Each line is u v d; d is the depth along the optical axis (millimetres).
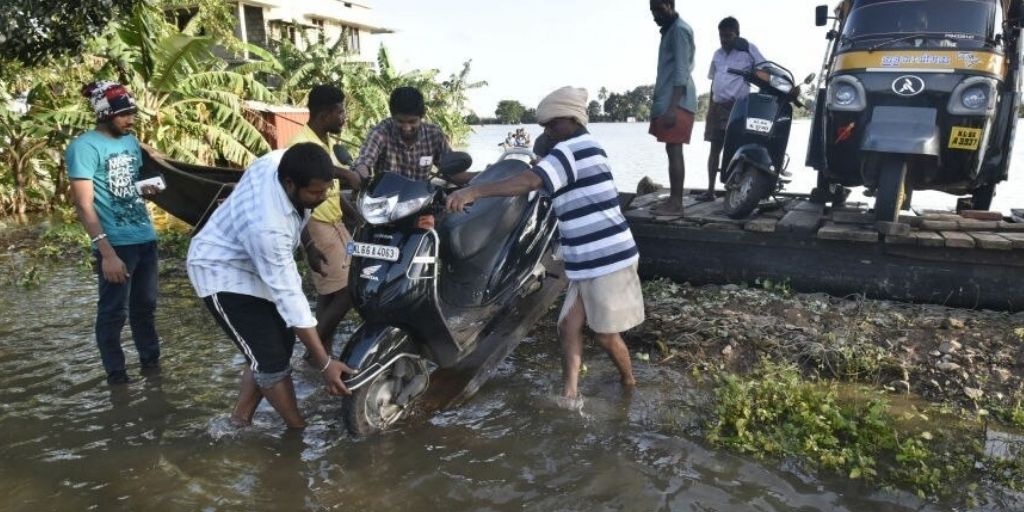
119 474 3490
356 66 24469
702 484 3330
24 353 5117
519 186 3705
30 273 7293
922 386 4324
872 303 5453
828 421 3795
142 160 4855
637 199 7371
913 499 3170
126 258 4500
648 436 3803
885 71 5570
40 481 3434
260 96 15047
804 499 3189
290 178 3279
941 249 5254
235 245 3510
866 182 5910
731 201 6266
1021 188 12070
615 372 4684
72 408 4223
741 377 4547
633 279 4141
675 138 6234
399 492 3322
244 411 3930
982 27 5480
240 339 3648
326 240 4574
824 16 6395
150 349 4828
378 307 3648
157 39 12109
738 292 5844
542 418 4039
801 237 5711
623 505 3184
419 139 4992
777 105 6020
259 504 3234
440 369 4430
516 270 4863
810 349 4727
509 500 3246
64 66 11109
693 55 6180
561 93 3924
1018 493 3188
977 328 4875
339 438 3834
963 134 5398
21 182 11961
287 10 27938
